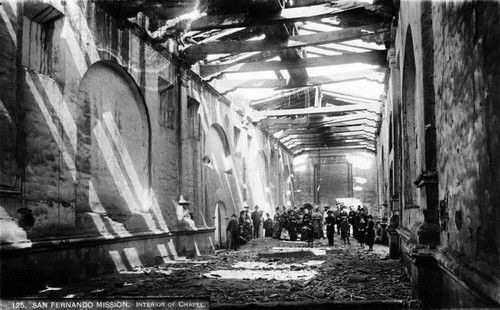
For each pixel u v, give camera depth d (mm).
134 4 11742
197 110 18047
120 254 11953
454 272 4691
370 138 35719
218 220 21297
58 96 9922
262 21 13219
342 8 12547
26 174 8875
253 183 26781
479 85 4039
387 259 14820
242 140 24969
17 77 8672
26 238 8500
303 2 13508
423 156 7004
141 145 13852
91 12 11125
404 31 9867
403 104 10547
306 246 20875
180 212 15711
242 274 11422
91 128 11344
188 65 16516
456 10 4883
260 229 27312
